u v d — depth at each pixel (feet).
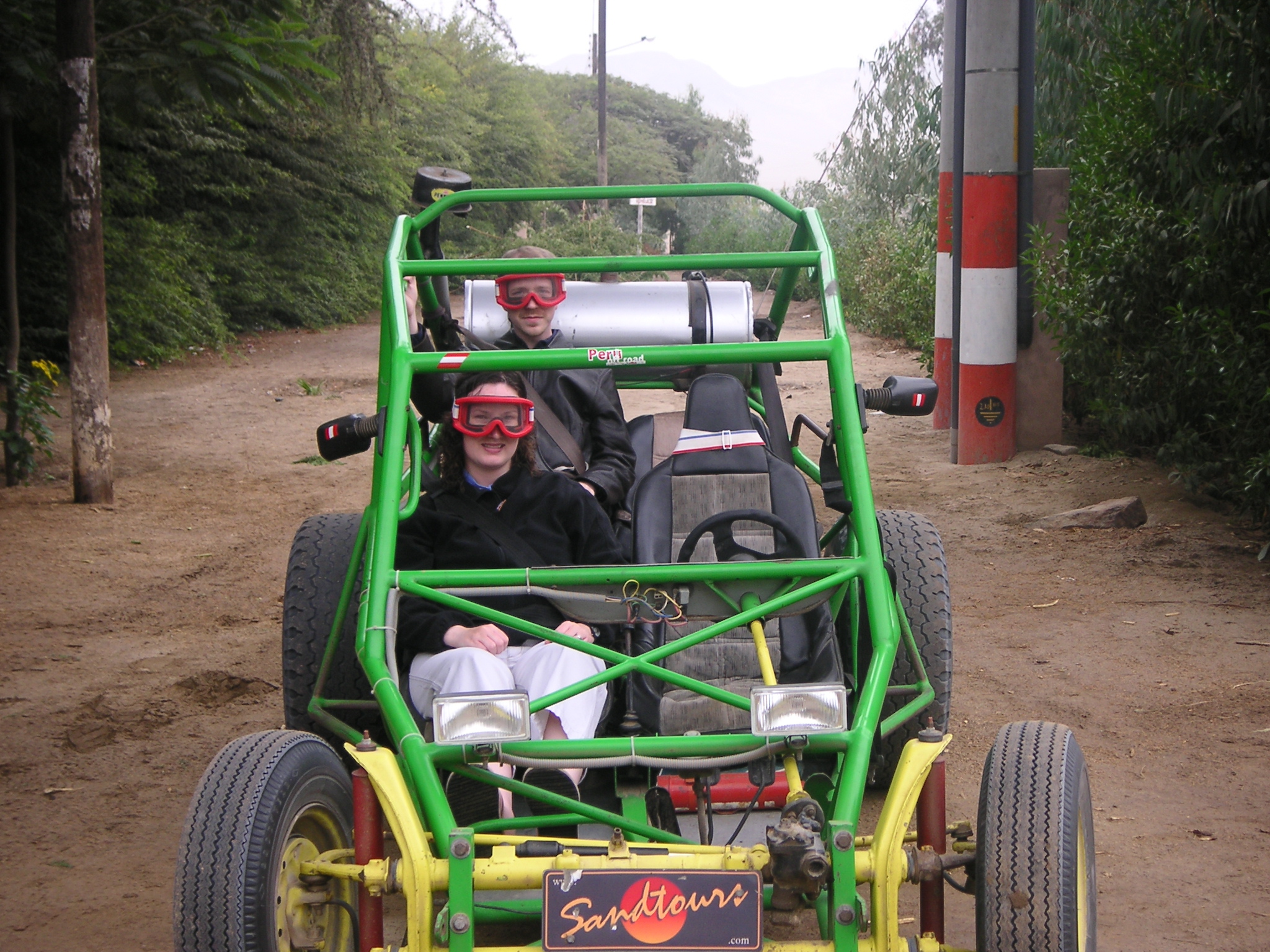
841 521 13.85
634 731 11.31
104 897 12.10
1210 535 24.64
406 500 12.66
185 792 14.53
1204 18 21.81
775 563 10.93
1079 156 32.32
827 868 8.00
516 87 145.69
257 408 47.55
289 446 38.83
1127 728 15.71
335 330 85.46
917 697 12.55
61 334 55.06
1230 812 13.41
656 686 12.22
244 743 9.21
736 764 9.41
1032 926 8.21
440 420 15.62
